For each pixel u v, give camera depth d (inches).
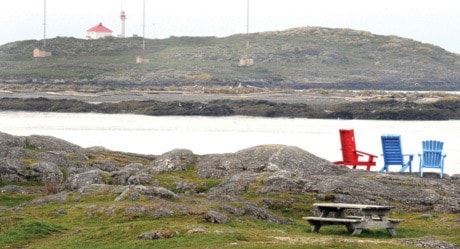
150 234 1672.0
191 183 2461.9
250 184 2363.4
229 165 2625.5
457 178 2878.9
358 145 6491.1
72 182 2428.6
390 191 2363.4
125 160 2938.0
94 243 1672.0
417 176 2834.6
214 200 2149.4
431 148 2950.3
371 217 1875.0
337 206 1881.2
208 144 6515.8
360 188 2357.3
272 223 2001.7
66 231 1819.6
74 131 7864.2
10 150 2731.3
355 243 1572.3
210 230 1701.5
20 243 1722.4
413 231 1957.4
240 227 1862.7
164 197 2092.8
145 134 7554.1
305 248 1512.1
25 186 2509.8
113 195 2145.7
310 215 2167.8
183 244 1596.9
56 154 2790.4
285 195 2274.9
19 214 2004.2
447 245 1722.4
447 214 2239.2
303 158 2672.2
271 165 2593.5
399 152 3061.0
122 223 1829.5
